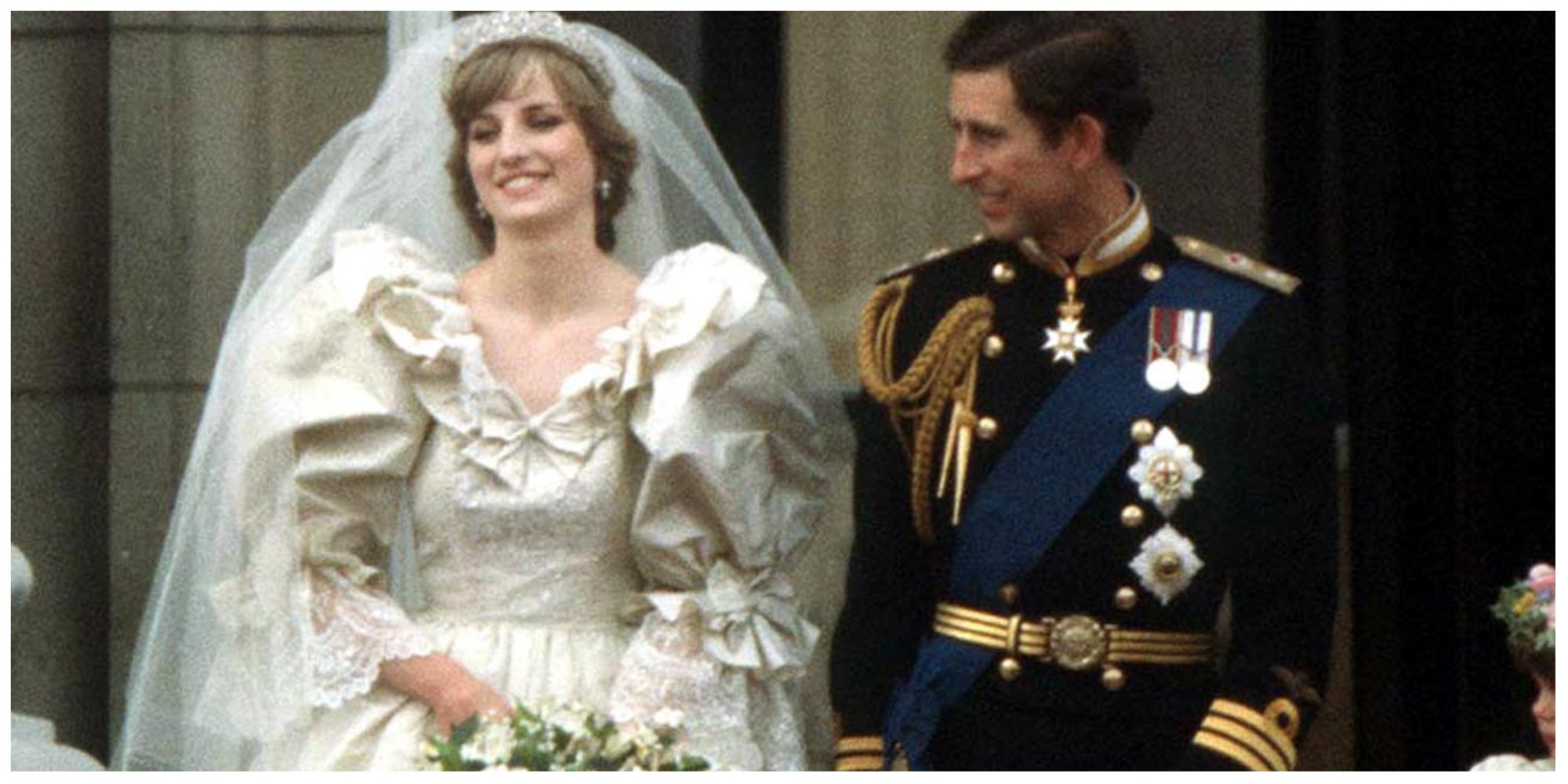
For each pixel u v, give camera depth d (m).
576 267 22.25
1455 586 26.47
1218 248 23.75
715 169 23.20
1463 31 26.42
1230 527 21.31
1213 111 26.78
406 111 22.88
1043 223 21.64
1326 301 26.67
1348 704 26.58
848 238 27.05
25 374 27.19
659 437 21.73
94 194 27.33
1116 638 21.31
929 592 22.05
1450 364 26.50
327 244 22.62
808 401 22.56
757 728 22.17
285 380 22.08
